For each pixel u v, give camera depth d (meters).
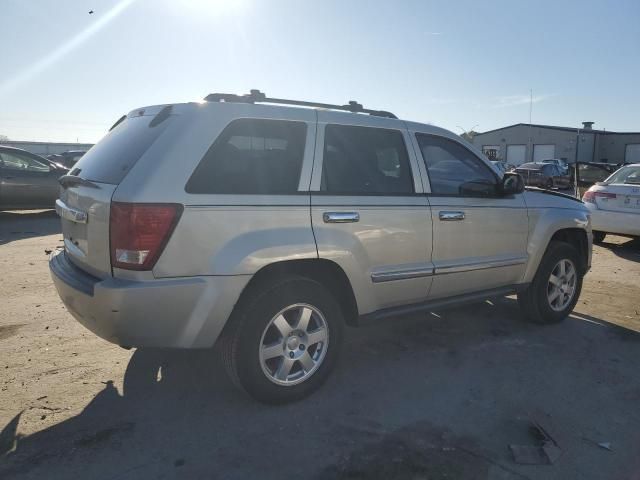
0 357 4.11
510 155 59.94
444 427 3.24
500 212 4.57
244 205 3.17
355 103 4.15
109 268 3.02
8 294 5.79
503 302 5.97
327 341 3.60
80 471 2.75
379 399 3.58
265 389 3.35
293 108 3.57
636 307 5.87
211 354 4.27
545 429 3.25
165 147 3.06
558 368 4.15
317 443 3.04
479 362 4.23
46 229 10.67
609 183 9.82
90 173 3.46
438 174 4.25
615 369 4.15
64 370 3.91
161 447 2.97
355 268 3.62
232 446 3.00
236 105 3.35
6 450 2.91
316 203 3.46
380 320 3.95
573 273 5.34
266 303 3.28
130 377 3.83
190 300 3.02
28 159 12.12
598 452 3.02
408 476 2.76
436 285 4.19
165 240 2.93
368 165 3.83
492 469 2.83
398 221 3.85
